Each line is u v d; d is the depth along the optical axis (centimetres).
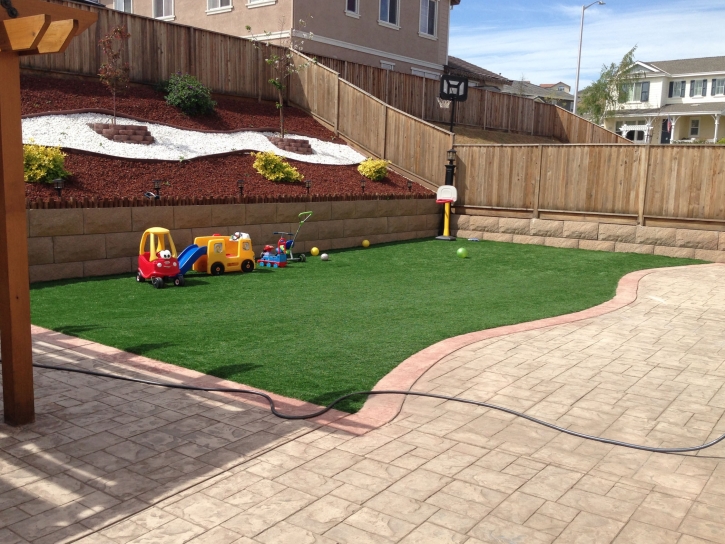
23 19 403
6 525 332
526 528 338
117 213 1042
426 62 2742
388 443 444
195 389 539
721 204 1326
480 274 1152
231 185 1307
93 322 750
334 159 1694
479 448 439
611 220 1464
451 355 656
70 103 1420
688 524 346
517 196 1588
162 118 1546
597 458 429
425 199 1645
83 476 388
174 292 938
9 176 438
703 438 464
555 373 607
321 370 594
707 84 5119
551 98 5569
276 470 399
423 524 339
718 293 1009
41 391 532
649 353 679
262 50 1900
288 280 1059
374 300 913
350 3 2322
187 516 343
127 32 1593
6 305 449
